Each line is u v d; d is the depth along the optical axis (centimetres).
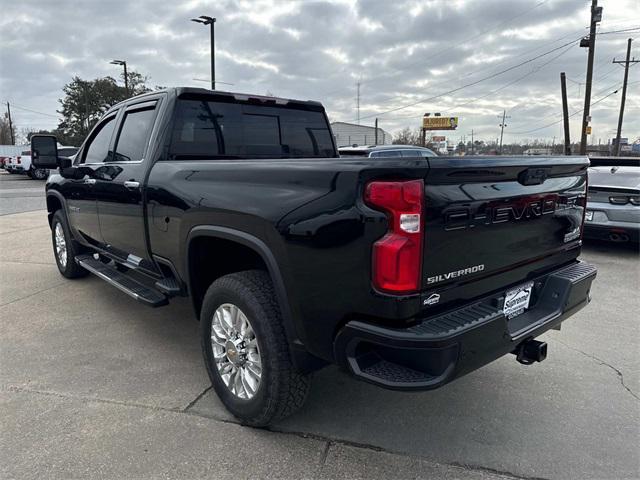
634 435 279
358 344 223
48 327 440
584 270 309
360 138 6438
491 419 295
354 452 261
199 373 352
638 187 724
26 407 302
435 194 211
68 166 522
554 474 245
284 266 243
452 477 243
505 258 255
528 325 263
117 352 387
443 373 210
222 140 395
